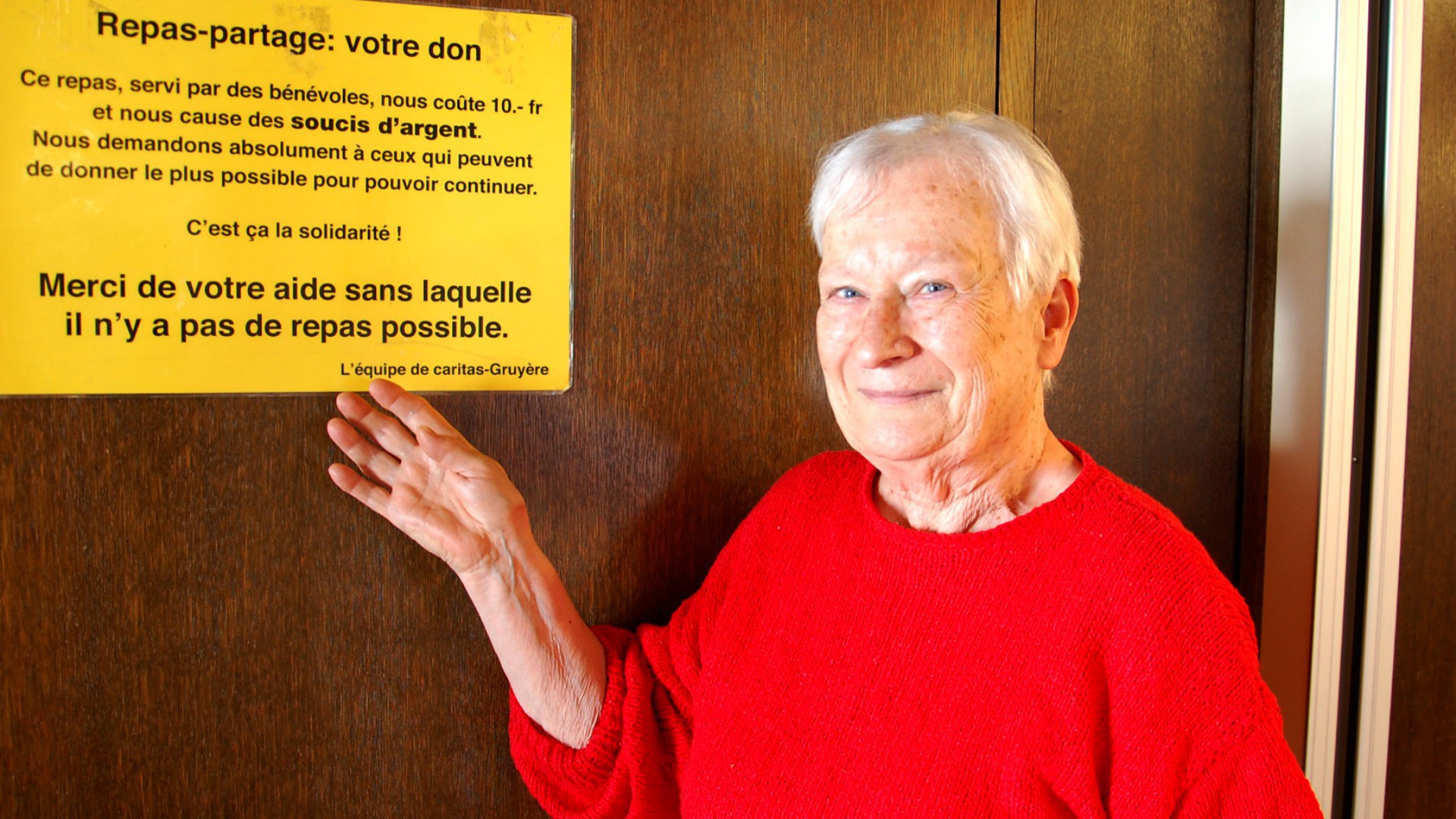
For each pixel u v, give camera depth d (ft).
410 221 2.90
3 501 2.72
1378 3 3.17
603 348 3.09
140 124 2.71
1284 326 3.37
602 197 3.04
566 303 3.04
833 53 3.16
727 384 3.19
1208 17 3.39
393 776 3.07
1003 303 2.16
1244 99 3.43
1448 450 3.39
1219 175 3.44
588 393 3.09
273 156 2.80
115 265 2.73
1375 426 3.29
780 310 3.21
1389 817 3.45
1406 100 3.17
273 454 2.90
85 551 2.79
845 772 2.23
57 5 2.64
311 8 2.78
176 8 2.70
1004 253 2.15
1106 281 3.37
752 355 3.20
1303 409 3.34
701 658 2.72
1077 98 3.31
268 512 2.91
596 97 3.01
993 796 2.09
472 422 3.01
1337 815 3.44
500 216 2.96
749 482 3.24
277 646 2.95
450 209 2.93
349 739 3.03
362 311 2.89
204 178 2.76
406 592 3.04
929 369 2.16
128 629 2.84
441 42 2.87
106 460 2.79
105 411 2.77
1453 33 3.22
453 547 2.68
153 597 2.85
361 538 2.99
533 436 3.06
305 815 3.01
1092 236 3.35
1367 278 3.25
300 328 2.86
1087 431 3.39
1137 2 3.34
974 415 2.17
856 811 2.19
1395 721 3.42
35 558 2.76
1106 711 2.05
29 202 2.66
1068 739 2.04
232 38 2.74
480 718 3.14
